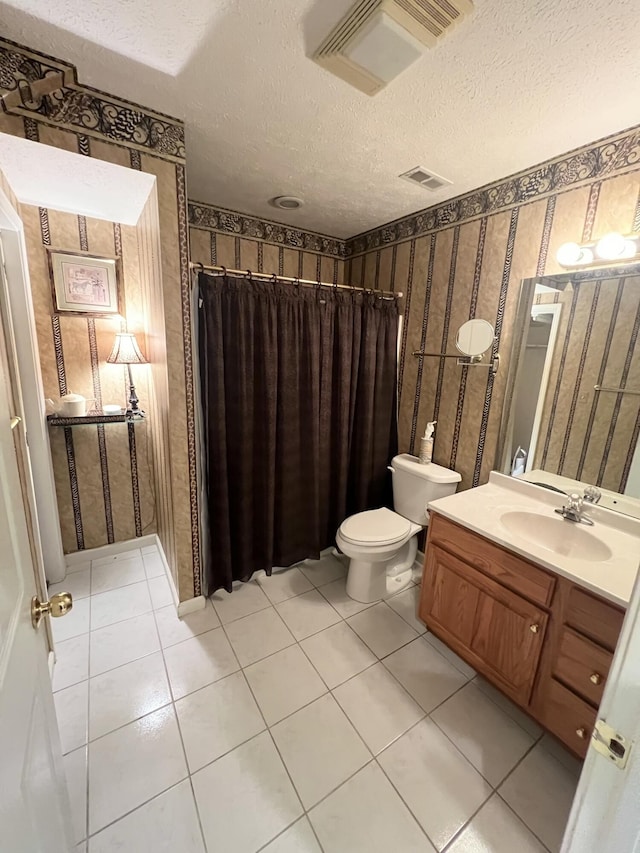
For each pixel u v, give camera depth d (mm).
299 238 2605
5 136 1215
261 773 1256
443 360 2199
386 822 1139
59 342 2086
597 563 1263
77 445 2258
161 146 1448
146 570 2326
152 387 2115
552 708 1300
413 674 1664
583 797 550
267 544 2168
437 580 1719
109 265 2129
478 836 1115
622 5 872
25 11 949
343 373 2252
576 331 1618
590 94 1193
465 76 1127
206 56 1102
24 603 739
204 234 2244
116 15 963
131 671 1619
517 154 1586
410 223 2303
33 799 654
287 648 1773
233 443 1974
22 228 1707
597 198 1498
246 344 1888
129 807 1149
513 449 1892
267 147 1583
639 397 1455
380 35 946
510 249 1814
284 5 921
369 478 2510
